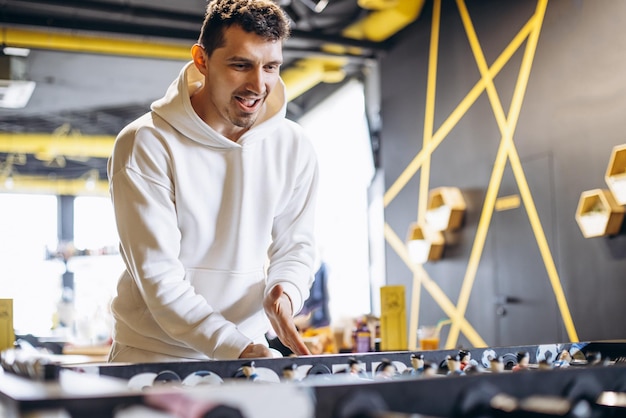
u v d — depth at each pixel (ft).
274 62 5.63
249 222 6.25
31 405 2.64
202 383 4.28
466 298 18.75
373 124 25.20
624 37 14.19
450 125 19.76
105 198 49.57
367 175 26.32
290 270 6.35
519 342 16.76
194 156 5.92
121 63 27.84
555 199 15.83
